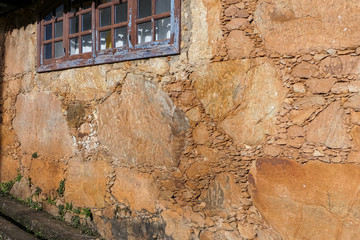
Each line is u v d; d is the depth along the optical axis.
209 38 2.60
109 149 3.33
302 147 2.21
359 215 2.00
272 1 2.33
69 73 3.73
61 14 3.91
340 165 2.08
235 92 2.49
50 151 4.02
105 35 3.38
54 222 3.72
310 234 2.16
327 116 2.13
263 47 2.37
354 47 2.04
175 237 2.79
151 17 2.93
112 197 3.30
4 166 4.87
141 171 3.05
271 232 2.32
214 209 2.60
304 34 2.21
